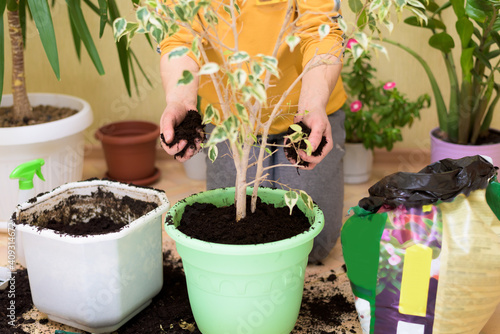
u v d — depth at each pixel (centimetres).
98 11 203
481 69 211
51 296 149
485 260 127
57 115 220
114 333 152
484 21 191
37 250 145
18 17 206
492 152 209
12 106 229
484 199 133
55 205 163
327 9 151
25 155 196
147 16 105
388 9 109
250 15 154
